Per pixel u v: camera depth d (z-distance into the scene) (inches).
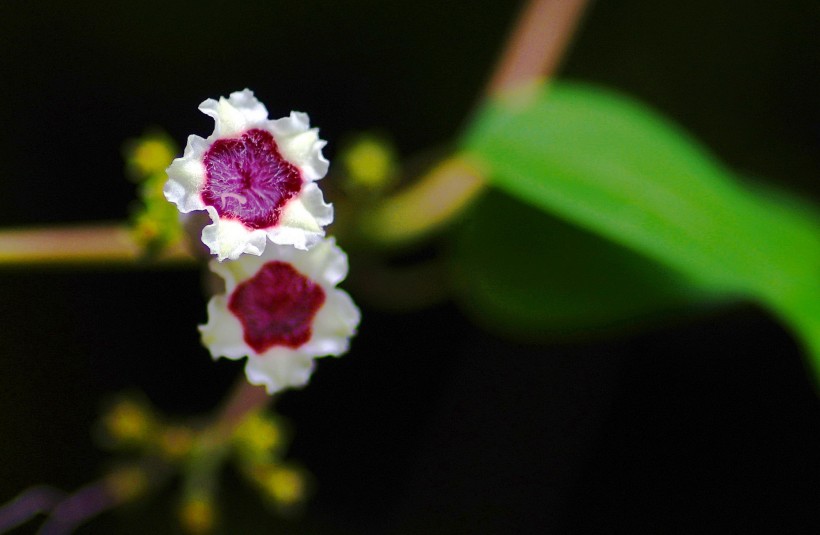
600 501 9.4
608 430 9.4
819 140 9.7
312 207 6.6
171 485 8.9
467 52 9.8
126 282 9.2
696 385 9.4
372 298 8.6
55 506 8.1
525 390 9.3
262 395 7.8
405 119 9.7
